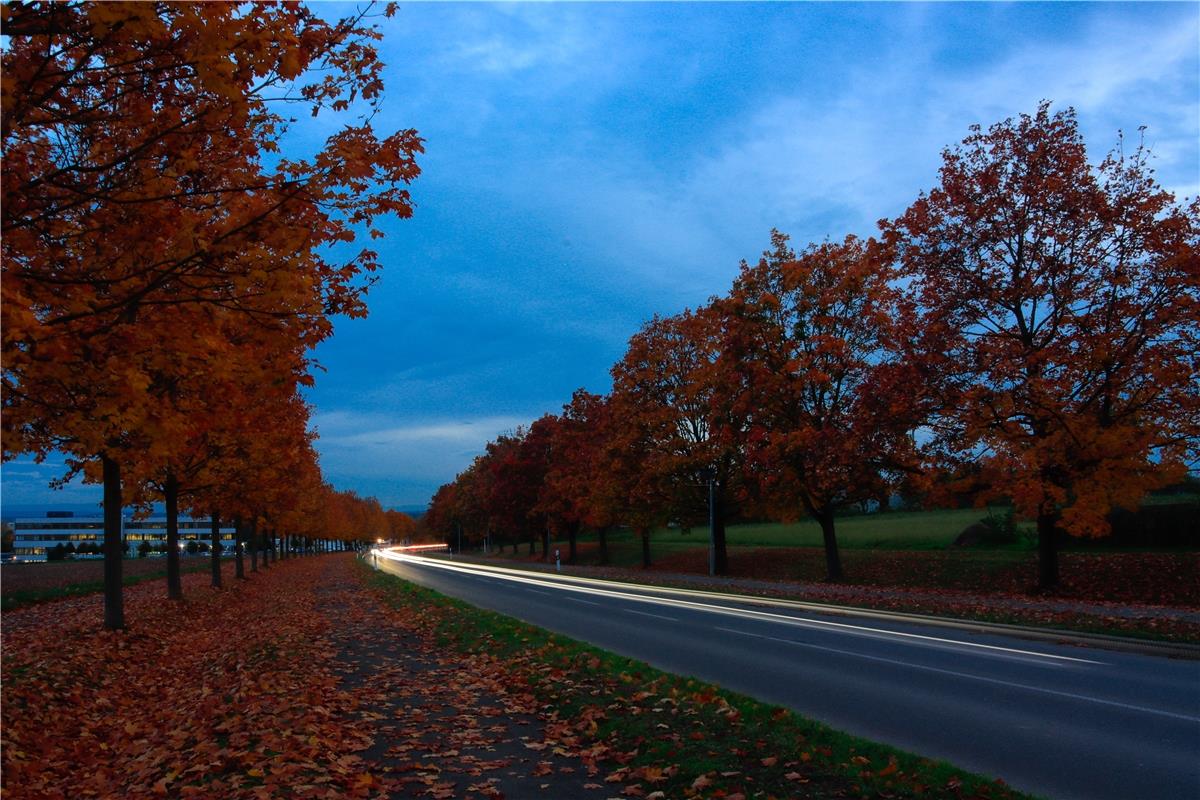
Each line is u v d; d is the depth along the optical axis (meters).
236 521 39.31
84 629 15.09
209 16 5.43
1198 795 5.68
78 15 5.38
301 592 31.50
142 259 6.41
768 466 30.84
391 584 33.66
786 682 10.20
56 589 28.75
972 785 5.54
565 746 6.98
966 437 23.31
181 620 19.45
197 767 6.01
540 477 74.25
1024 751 6.84
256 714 7.63
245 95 6.11
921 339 23.95
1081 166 22.81
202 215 6.64
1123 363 21.30
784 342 31.86
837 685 9.98
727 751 6.44
